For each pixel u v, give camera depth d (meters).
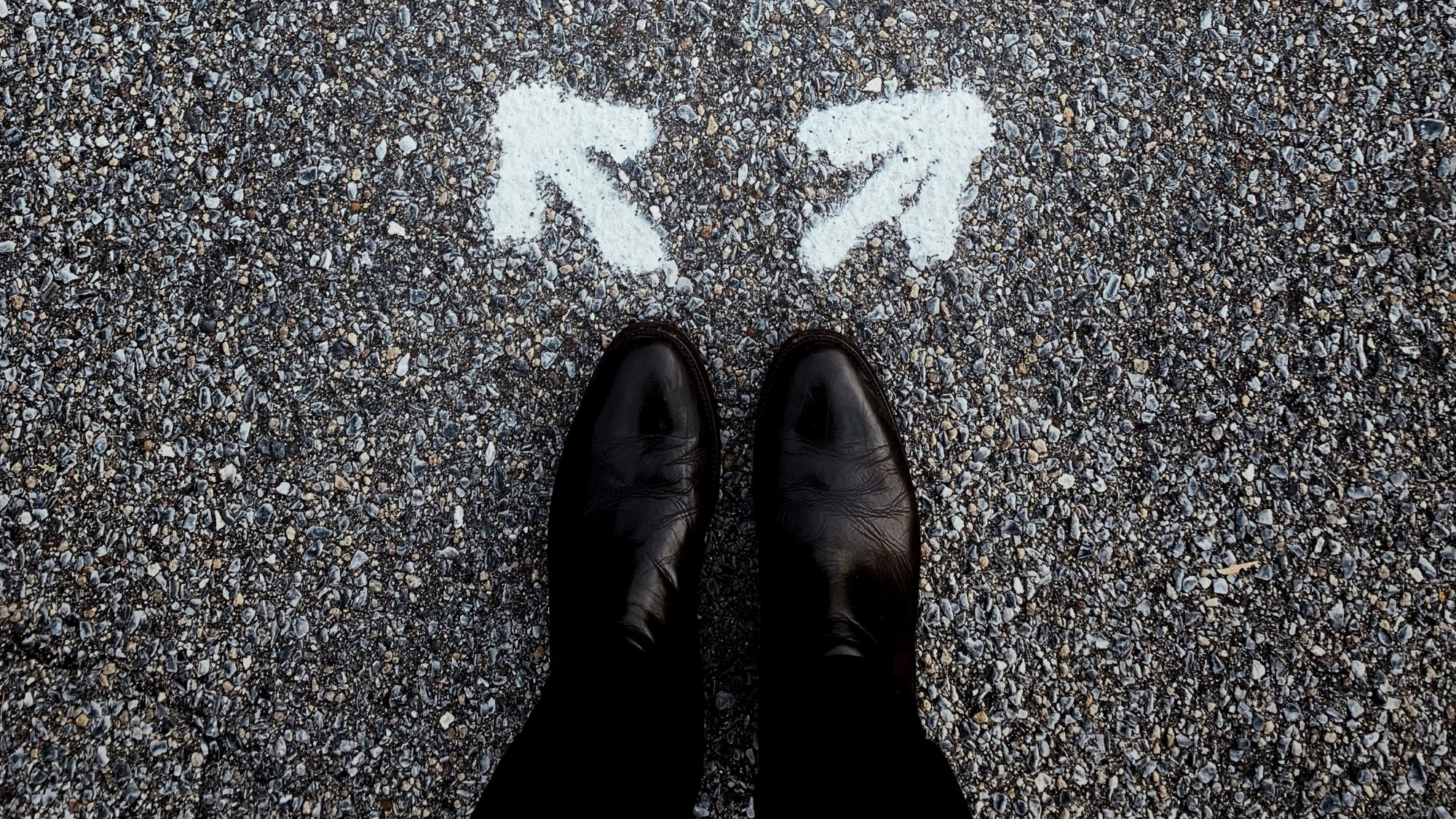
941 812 1.18
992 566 1.57
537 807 1.22
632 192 1.60
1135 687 1.55
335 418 1.58
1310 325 1.57
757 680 1.56
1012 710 1.55
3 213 1.59
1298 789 1.54
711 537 1.59
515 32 1.60
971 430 1.58
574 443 1.54
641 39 1.60
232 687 1.56
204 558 1.57
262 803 1.54
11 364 1.59
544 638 1.56
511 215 1.59
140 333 1.59
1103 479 1.57
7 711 1.55
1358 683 1.55
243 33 1.60
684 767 1.33
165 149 1.60
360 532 1.57
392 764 1.55
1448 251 1.57
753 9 1.59
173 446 1.58
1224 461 1.57
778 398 1.54
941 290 1.58
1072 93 1.58
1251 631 1.55
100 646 1.56
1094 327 1.58
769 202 1.59
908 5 1.59
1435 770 1.53
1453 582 1.55
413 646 1.56
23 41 1.62
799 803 1.23
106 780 1.55
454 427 1.58
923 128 1.59
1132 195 1.58
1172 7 1.59
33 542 1.57
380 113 1.60
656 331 1.56
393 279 1.59
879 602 1.48
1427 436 1.56
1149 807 1.54
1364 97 1.58
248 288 1.59
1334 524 1.56
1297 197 1.58
